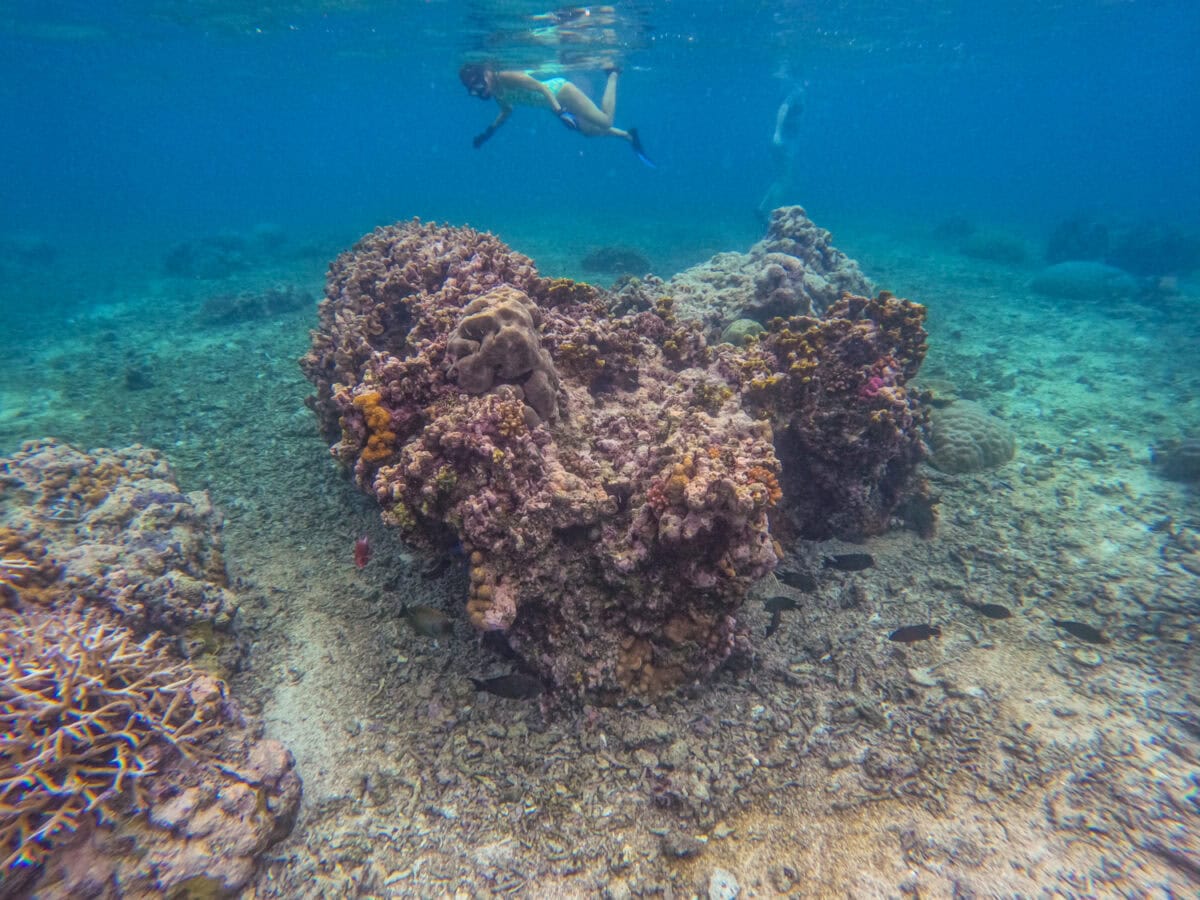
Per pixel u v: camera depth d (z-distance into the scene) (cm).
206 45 871
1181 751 129
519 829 120
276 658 161
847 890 107
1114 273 582
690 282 378
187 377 388
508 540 132
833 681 152
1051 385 356
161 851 102
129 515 160
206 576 164
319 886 111
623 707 142
